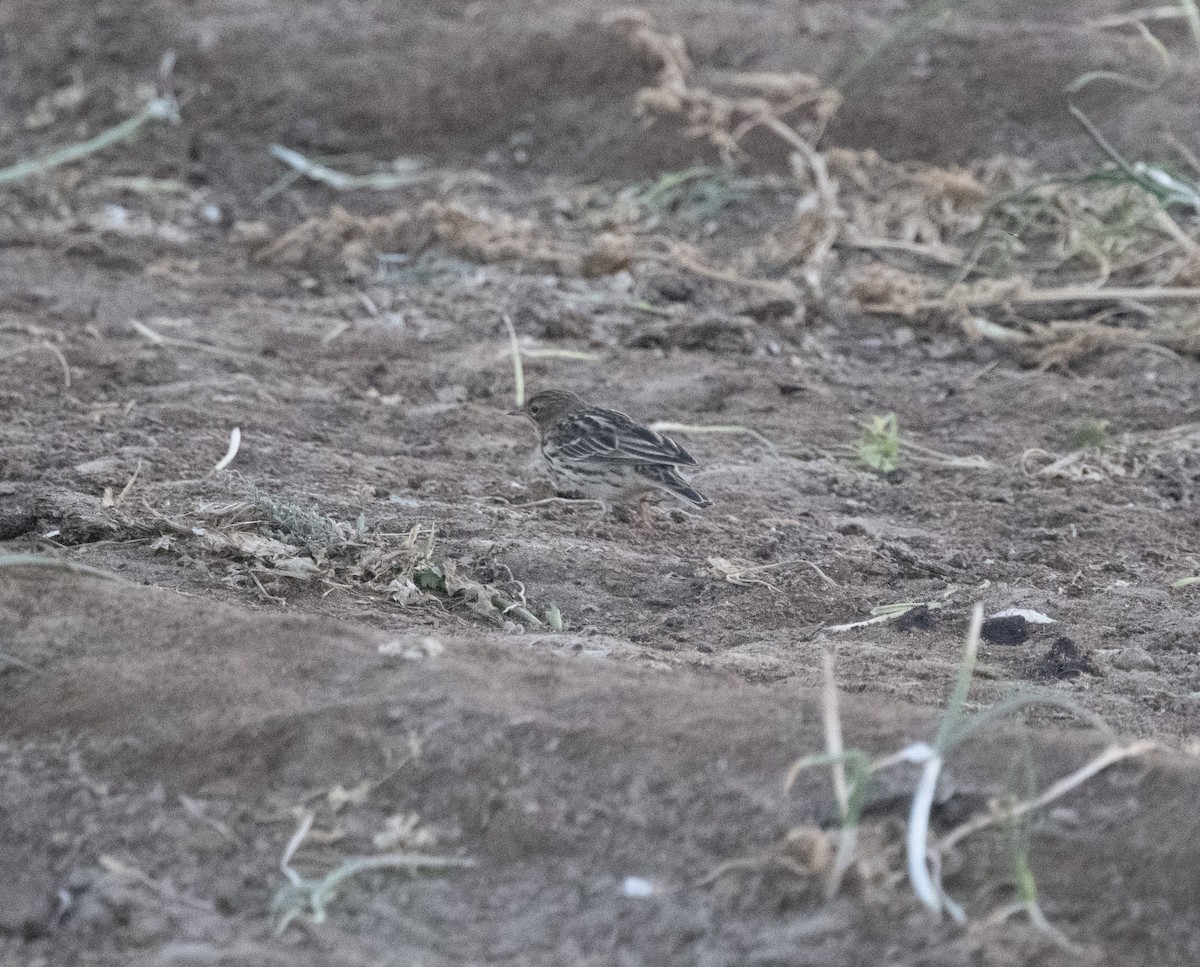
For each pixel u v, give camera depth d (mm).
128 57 24781
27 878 7195
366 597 10414
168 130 23344
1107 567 11820
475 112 23062
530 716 7969
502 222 19453
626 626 10508
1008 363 16531
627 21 23328
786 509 12781
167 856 7297
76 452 12656
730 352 16656
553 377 15641
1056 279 18250
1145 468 13820
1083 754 7570
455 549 11305
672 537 12078
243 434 13508
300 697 8180
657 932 6832
